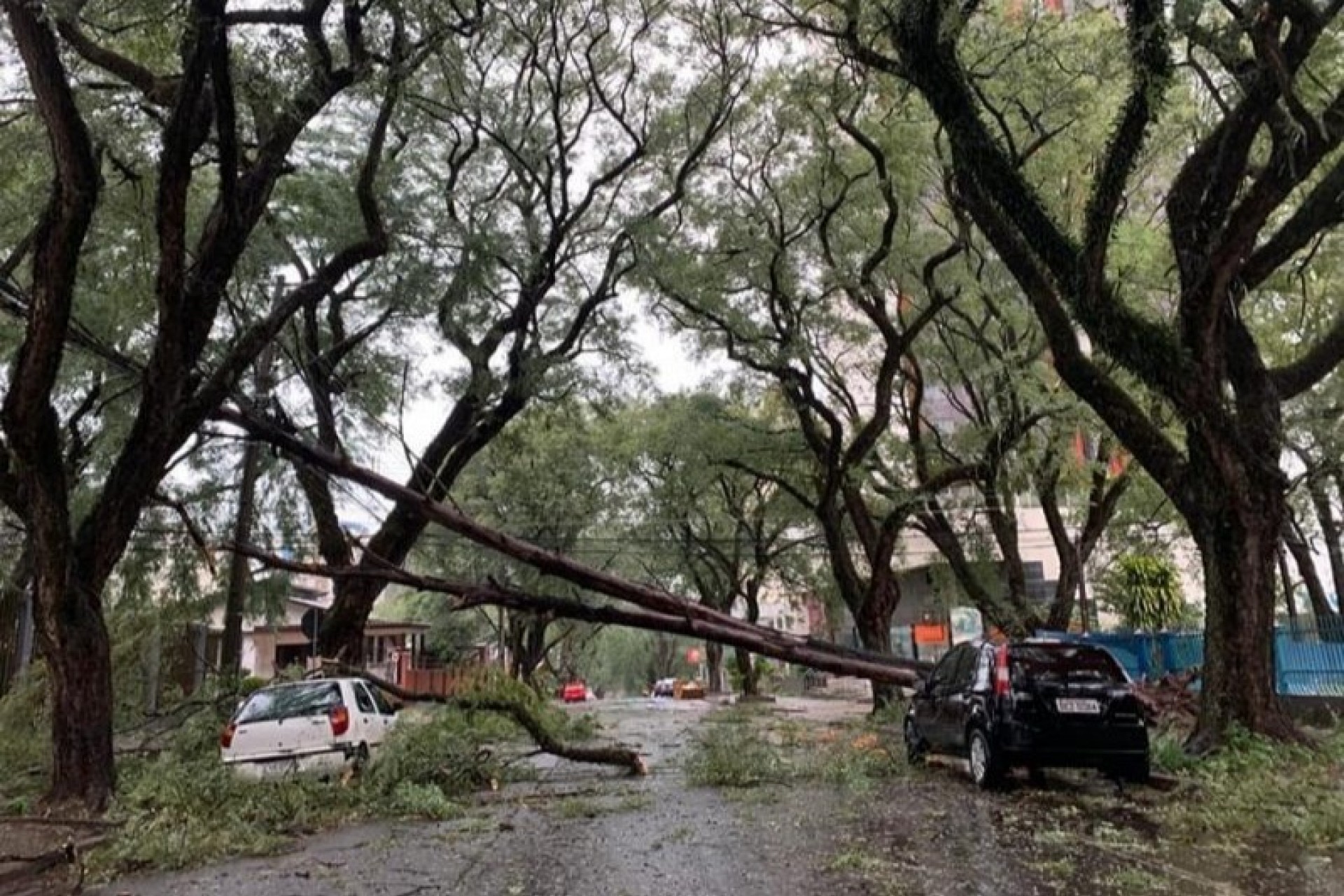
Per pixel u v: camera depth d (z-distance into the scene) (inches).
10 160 506.9
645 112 761.0
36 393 413.7
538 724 539.2
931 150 729.6
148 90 465.4
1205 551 481.4
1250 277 488.1
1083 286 441.4
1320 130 389.1
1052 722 419.5
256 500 810.2
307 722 482.6
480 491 1326.3
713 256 816.3
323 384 725.9
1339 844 305.1
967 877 271.4
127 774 475.8
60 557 434.6
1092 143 663.8
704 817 384.5
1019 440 832.3
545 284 765.3
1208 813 348.2
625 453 1234.0
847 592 911.7
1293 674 702.5
